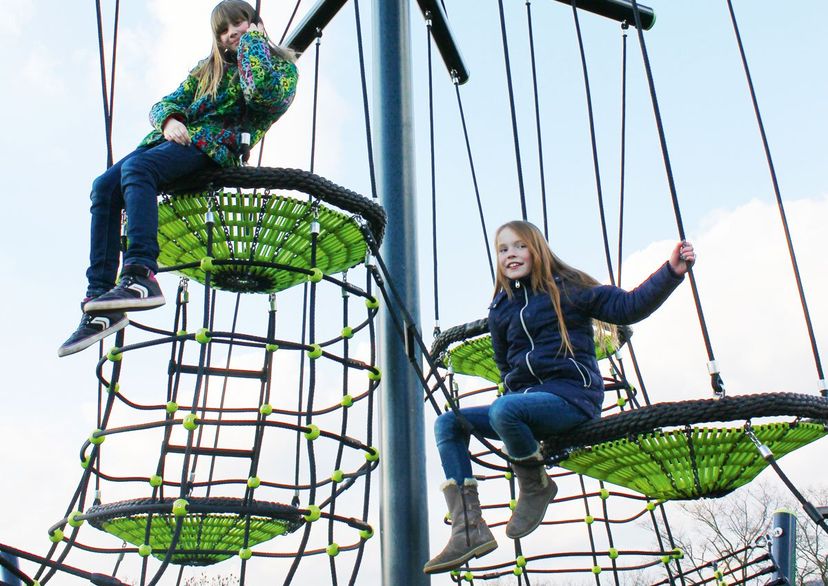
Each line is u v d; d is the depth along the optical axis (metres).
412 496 4.17
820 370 3.38
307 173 3.26
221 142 3.36
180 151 3.28
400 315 4.42
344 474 3.49
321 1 4.93
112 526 4.43
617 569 4.69
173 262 3.62
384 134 4.75
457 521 3.25
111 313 3.09
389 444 4.25
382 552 4.16
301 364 4.75
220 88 3.53
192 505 3.27
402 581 4.04
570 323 3.40
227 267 3.56
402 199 4.62
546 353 3.36
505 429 3.10
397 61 4.88
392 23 4.94
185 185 3.30
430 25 5.03
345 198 3.33
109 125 3.43
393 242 4.54
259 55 3.43
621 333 4.23
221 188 3.29
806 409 2.99
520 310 3.50
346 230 3.55
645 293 3.21
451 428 3.41
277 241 3.46
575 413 3.20
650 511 4.76
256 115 3.57
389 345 4.38
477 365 4.91
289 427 3.45
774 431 3.09
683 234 3.19
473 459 3.41
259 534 4.77
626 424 3.07
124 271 3.09
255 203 3.31
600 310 3.36
